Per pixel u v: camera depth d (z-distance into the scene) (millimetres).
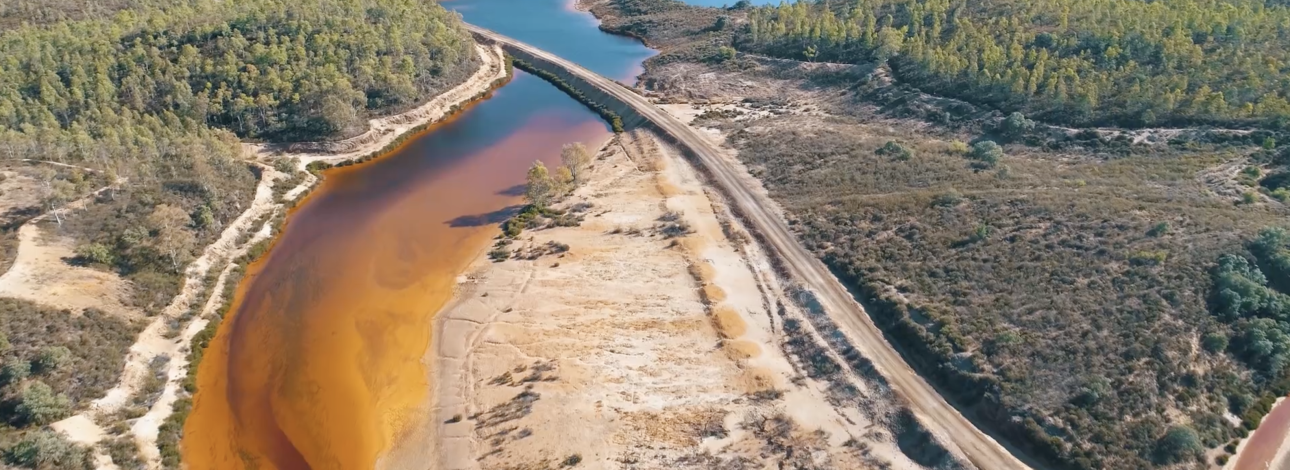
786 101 159125
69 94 122750
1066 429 66188
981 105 137125
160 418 74125
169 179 105625
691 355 81750
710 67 178625
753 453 69000
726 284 93938
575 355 81938
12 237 87250
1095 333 74812
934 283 86875
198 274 93625
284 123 132875
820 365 79125
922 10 174125
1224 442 64688
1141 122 120625
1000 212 97938
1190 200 97250
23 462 61312
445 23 178125
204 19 147125
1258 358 71000
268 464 71625
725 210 112000
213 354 85062
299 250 104938
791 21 187875
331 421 76062
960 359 75250
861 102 152500
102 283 84562
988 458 66250
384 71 145500
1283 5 150500
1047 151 120688
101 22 145875
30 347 71938
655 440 70688
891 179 113562
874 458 67875
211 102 129500
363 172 128500
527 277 96875
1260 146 110438
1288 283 78375
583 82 170250
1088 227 91188
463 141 142375
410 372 81750
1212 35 137000
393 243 107000
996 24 159500
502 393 77375
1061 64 136500
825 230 101750
